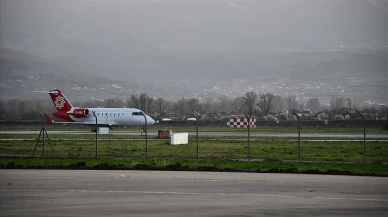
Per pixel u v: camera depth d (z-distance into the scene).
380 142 123.19
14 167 73.56
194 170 71.25
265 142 123.81
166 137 143.25
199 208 44.69
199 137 145.62
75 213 42.84
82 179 61.69
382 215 42.25
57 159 82.75
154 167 72.56
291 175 65.88
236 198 49.16
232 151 99.44
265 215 42.12
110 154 92.75
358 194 51.47
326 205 45.94
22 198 49.19
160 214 42.47
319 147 108.75
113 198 49.19
